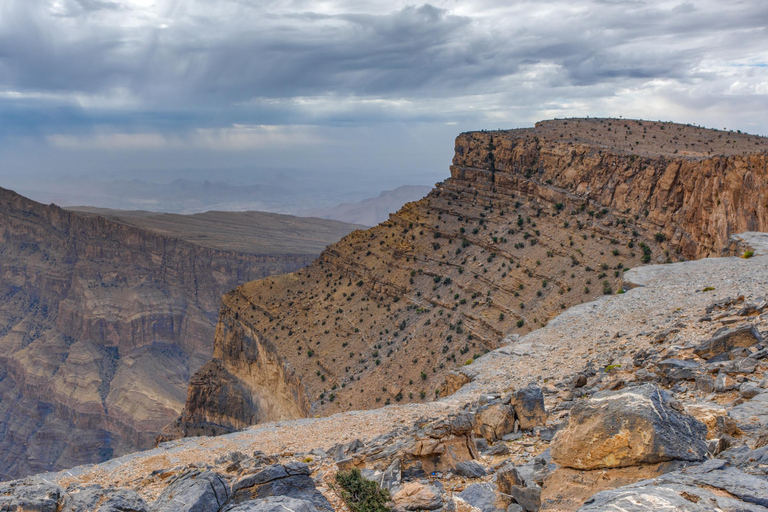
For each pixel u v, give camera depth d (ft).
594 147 332.19
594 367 84.89
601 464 35.88
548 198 336.70
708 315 90.33
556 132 408.87
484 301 304.71
